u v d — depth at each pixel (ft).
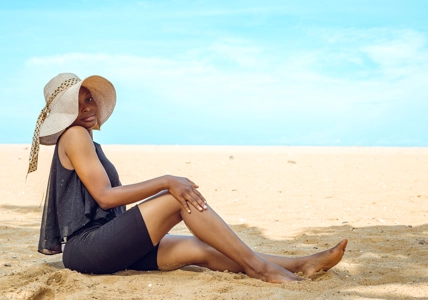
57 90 11.48
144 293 10.17
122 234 10.79
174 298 9.71
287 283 10.60
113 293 10.00
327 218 22.93
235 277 11.11
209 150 107.76
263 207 27.02
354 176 44.50
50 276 10.94
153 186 10.76
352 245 16.07
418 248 15.31
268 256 11.62
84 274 11.36
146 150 103.50
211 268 11.71
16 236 18.02
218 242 10.87
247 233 18.97
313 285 10.54
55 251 11.57
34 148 11.53
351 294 9.94
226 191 34.53
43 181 41.91
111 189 10.89
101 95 12.03
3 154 79.30
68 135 11.05
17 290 10.25
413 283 11.00
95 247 10.91
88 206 11.01
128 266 11.59
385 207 26.14
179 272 11.80
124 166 54.39
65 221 11.03
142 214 10.79
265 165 58.23
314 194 32.42
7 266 12.75
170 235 11.96
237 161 65.21
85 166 10.86
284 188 36.04
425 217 22.77
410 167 54.75
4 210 25.64
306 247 16.06
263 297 9.70
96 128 12.58
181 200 10.71
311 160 68.54
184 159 68.18
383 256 14.11
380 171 49.65
